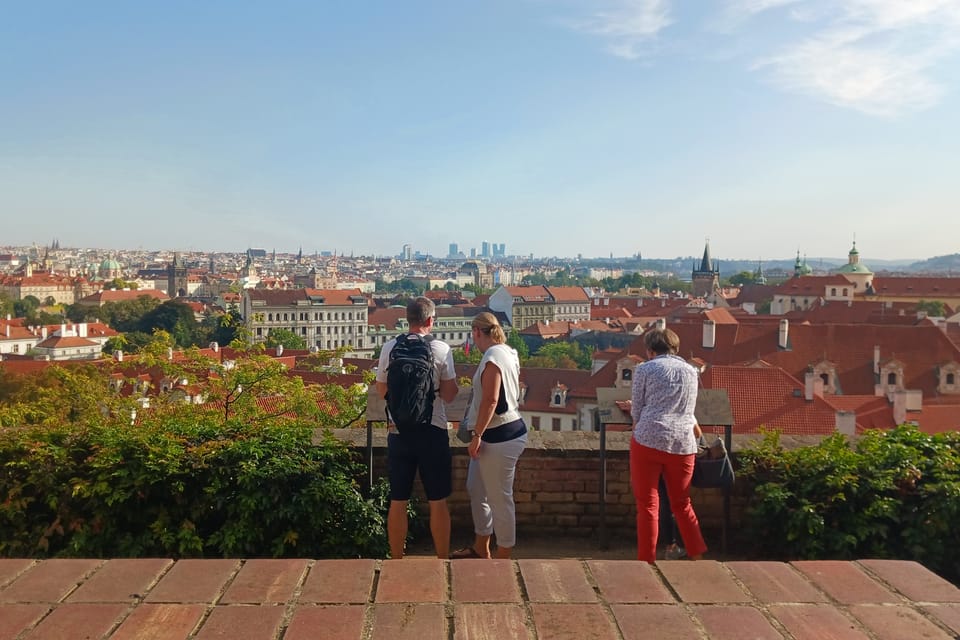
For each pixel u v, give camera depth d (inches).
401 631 165.9
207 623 168.1
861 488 331.3
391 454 322.0
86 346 5625.0
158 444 333.7
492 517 346.3
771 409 1448.1
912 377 2198.6
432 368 315.3
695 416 357.1
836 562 201.8
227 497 330.6
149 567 194.2
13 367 2753.4
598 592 185.2
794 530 334.6
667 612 175.8
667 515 379.2
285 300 7096.5
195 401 674.8
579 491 390.3
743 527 378.3
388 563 198.8
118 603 176.4
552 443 395.2
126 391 833.5
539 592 184.4
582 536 390.0
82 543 322.3
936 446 353.4
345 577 190.5
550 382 2623.0
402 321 7623.0
